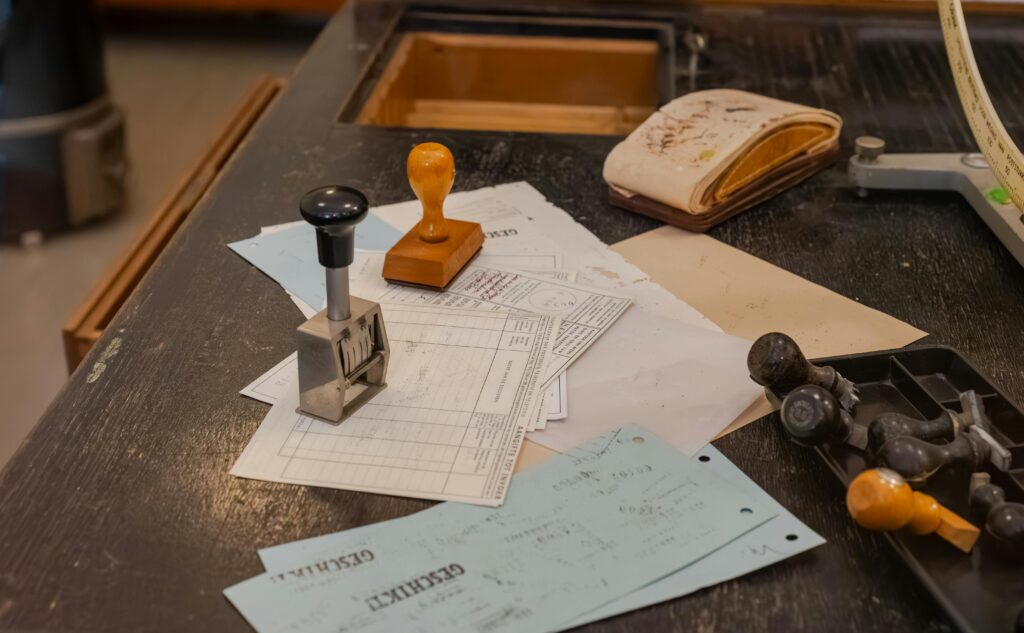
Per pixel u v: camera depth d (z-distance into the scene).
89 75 2.64
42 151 2.64
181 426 1.03
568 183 1.38
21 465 1.00
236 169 1.40
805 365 1.02
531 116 1.79
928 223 1.31
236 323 1.15
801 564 0.93
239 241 1.26
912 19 1.76
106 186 2.79
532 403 1.05
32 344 2.41
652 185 1.29
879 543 0.95
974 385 1.05
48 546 0.94
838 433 0.99
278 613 0.89
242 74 3.71
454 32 1.79
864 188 1.35
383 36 1.73
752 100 1.40
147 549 0.94
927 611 0.91
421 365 1.09
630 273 1.22
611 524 0.95
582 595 0.91
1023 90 1.55
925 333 1.15
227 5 3.59
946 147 1.44
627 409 1.05
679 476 0.99
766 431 1.04
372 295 1.18
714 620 0.90
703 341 1.12
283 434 1.02
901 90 1.57
